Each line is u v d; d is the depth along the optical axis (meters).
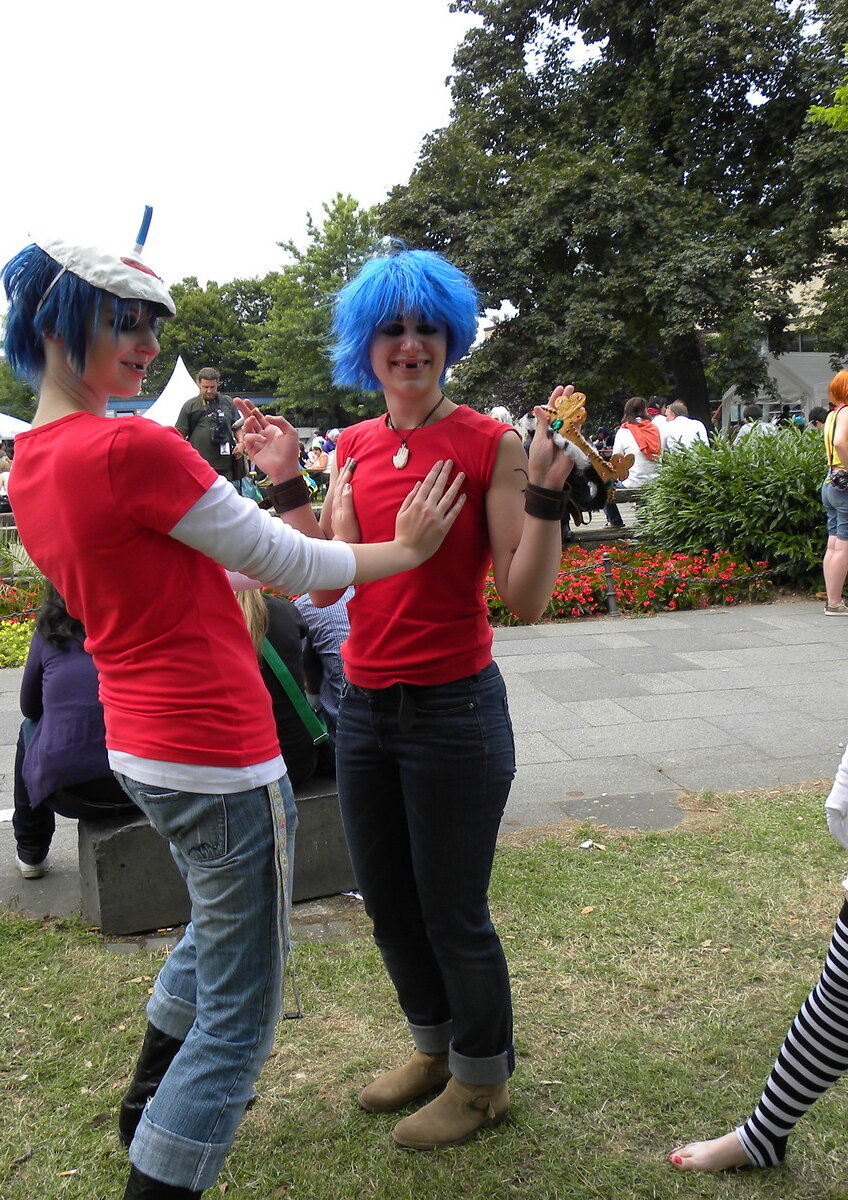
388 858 2.32
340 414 43.94
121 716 1.78
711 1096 2.46
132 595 1.68
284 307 41.19
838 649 7.16
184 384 15.28
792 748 5.05
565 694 6.21
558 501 1.99
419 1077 2.49
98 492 1.61
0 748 5.36
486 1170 2.25
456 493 2.00
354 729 2.27
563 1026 2.76
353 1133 2.39
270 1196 2.21
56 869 3.92
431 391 2.15
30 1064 2.65
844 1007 2.05
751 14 19.39
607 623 8.37
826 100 19.20
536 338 19.69
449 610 2.11
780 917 3.29
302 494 2.27
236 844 1.77
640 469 11.66
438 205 20.67
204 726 1.73
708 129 20.86
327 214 40.22
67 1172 2.27
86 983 3.02
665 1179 2.21
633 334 20.14
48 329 1.68
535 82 22.55
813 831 3.93
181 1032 2.16
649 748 5.14
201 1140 1.78
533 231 19.52
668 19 20.00
